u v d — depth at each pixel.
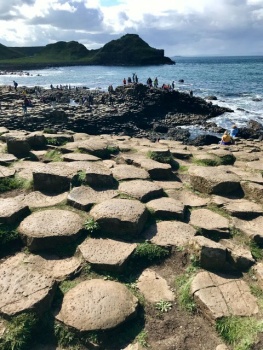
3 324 3.16
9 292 3.45
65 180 5.69
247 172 6.93
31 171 6.43
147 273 4.04
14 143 7.37
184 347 3.16
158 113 35.66
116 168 6.64
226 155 8.00
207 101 42.00
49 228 4.45
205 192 5.98
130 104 35.53
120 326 3.27
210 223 4.94
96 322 3.24
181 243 4.43
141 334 3.28
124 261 4.02
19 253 4.26
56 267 4.00
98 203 5.11
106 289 3.67
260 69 113.06
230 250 4.27
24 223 4.56
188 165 7.48
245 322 3.31
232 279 3.92
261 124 29.06
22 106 31.53
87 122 27.94
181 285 3.86
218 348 3.13
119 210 4.79
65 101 38.34
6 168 6.53
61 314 3.34
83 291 3.62
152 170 6.56
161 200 5.45
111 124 29.23
